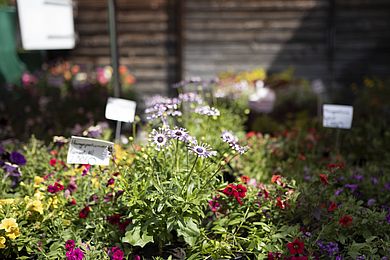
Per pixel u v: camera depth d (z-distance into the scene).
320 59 7.30
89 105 5.57
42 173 3.21
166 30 7.23
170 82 7.40
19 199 2.72
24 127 4.84
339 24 7.19
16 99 5.54
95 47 7.26
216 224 2.67
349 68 7.32
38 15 4.26
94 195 2.79
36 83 6.01
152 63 7.35
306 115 5.32
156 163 2.67
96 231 2.59
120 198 2.65
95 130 3.43
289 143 3.93
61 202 2.72
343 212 2.68
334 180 2.97
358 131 4.21
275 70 7.38
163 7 7.16
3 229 2.47
